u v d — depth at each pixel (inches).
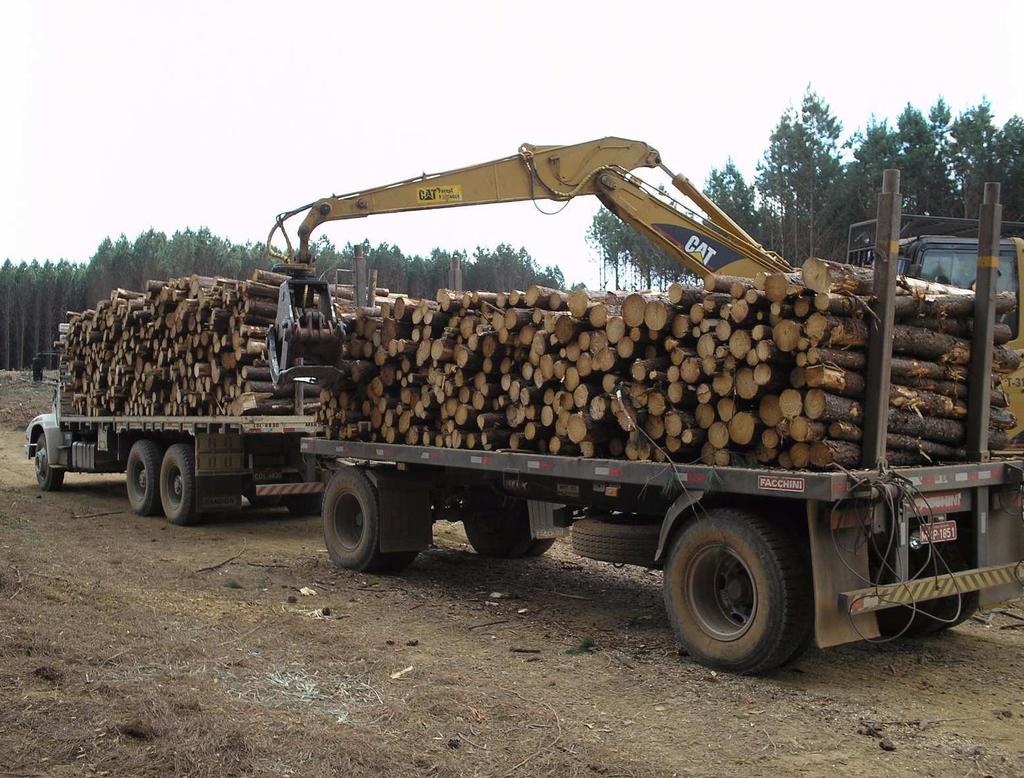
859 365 220.8
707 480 229.5
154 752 164.7
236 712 187.8
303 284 337.4
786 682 221.9
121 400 547.5
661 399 246.1
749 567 221.9
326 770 160.6
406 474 351.9
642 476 247.3
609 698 208.2
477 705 199.0
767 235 1220.5
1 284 2314.2
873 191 1135.0
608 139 374.3
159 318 492.7
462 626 277.4
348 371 353.7
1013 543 251.9
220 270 2112.5
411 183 366.0
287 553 402.3
